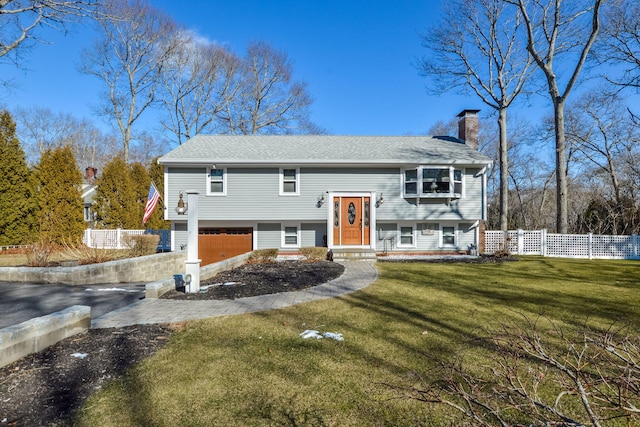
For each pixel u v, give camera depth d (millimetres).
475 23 21578
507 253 15586
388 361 3947
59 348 4297
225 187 15383
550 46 17938
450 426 2207
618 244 16219
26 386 3322
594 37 16141
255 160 15008
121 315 5914
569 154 28766
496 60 21516
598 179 27891
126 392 3246
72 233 18812
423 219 15758
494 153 34344
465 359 3951
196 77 31344
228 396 3189
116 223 20656
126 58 28375
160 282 7594
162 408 2982
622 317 5750
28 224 18438
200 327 5250
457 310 6191
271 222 15930
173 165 15234
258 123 34031
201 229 15945
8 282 9648
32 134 38594
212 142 17484
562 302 6836
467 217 15828
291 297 7289
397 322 5477
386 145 17578
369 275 10086
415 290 7957
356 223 15453
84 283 9836
